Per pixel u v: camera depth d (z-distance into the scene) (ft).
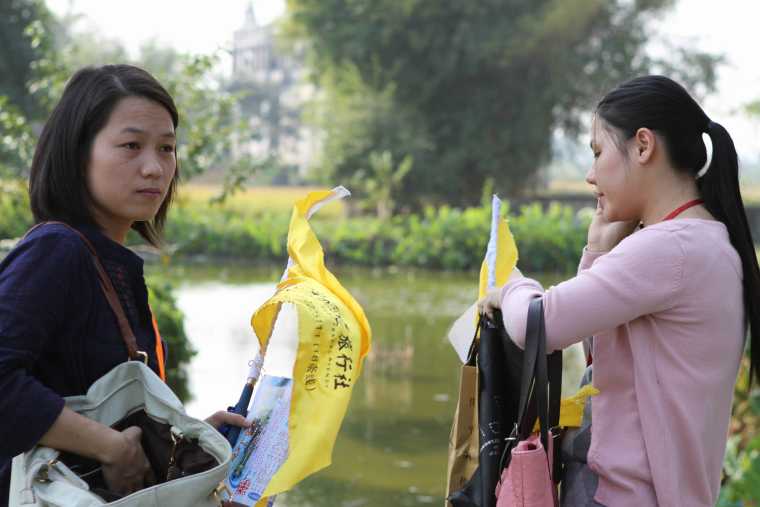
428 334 35.27
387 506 16.37
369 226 68.23
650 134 6.73
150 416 6.12
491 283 8.13
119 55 49.88
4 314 5.75
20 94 73.10
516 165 97.91
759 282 6.89
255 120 185.37
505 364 7.30
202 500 5.69
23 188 26.35
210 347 29.86
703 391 6.57
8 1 74.69
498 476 7.10
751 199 87.56
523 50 92.43
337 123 94.63
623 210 6.97
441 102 98.68
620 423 6.70
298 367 6.47
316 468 6.22
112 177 6.36
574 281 6.66
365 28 95.40
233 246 64.85
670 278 6.47
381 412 23.43
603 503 6.68
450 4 93.35
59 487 5.61
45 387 5.80
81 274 6.15
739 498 13.38
